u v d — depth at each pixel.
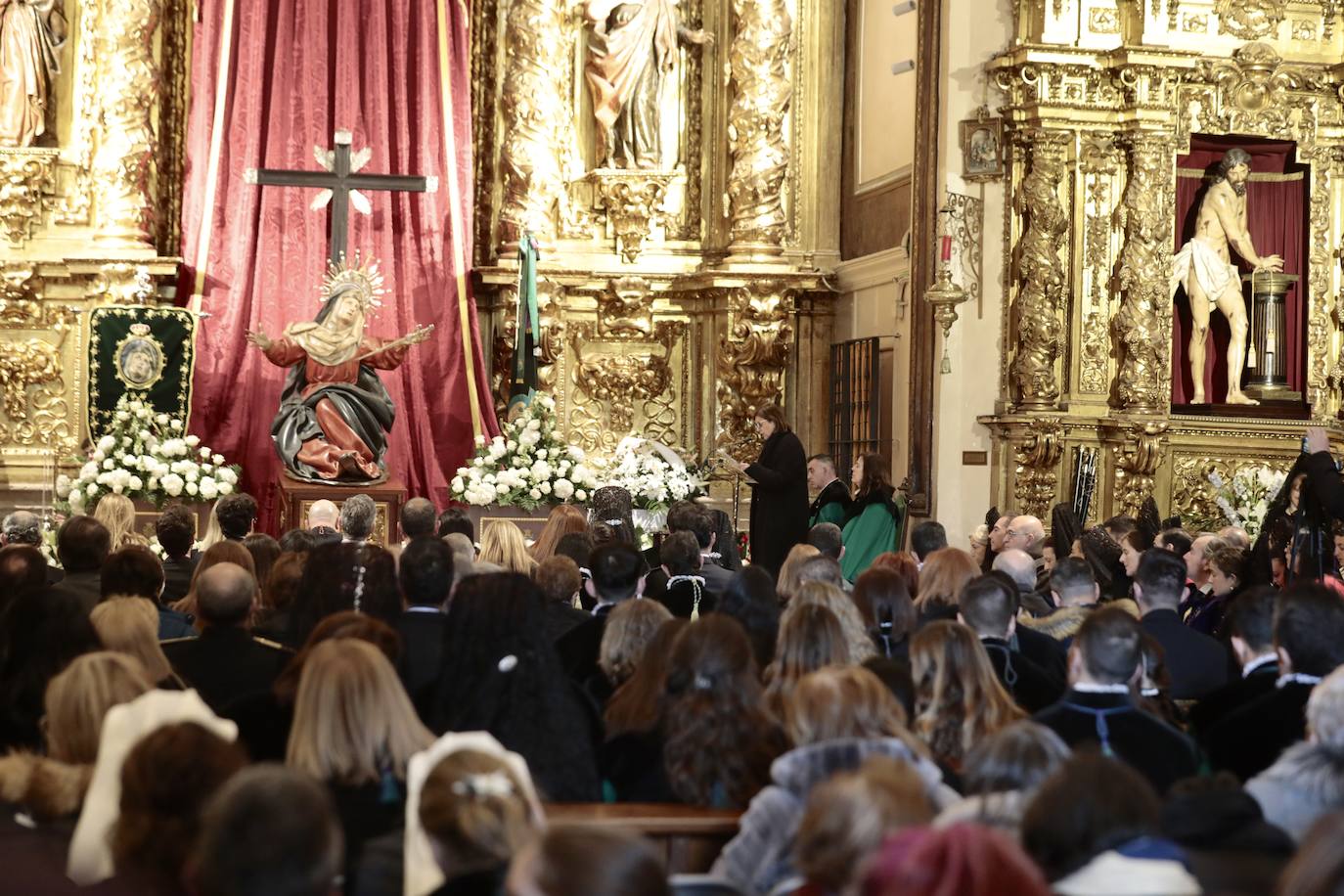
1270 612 6.55
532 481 16.27
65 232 18.11
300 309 17.98
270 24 18.14
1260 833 4.11
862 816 3.20
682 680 5.33
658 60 19.12
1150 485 16.20
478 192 19.25
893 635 7.56
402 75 18.30
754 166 18.91
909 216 17.59
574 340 19.28
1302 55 16.91
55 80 18.23
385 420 16.11
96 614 5.94
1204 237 16.80
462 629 5.40
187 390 16.86
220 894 2.91
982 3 16.23
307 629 7.03
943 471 16.27
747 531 18.89
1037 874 2.65
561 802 5.20
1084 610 8.01
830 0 19.41
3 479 18.03
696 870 4.90
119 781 3.84
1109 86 16.17
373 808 4.48
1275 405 17.00
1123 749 5.52
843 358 18.78
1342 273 17.16
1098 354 16.27
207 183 17.75
